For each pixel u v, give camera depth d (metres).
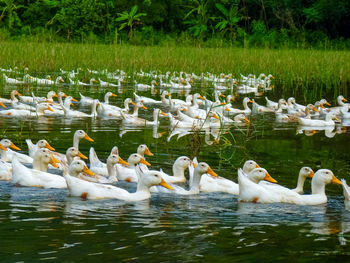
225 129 19.19
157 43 55.69
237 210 9.82
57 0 58.56
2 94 25.86
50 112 21.34
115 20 56.97
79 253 7.38
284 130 19.08
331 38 60.91
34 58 35.53
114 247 7.64
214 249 7.66
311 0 62.28
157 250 7.57
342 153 14.76
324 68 34.25
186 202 10.41
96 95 27.34
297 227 8.80
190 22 58.34
